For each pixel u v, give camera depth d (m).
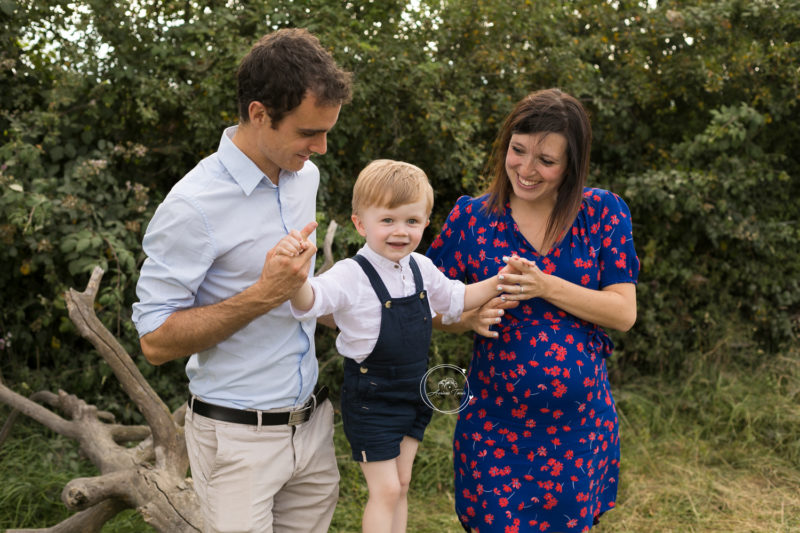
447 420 4.43
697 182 4.92
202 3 4.15
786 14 5.10
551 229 2.17
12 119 3.92
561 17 5.09
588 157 2.12
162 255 1.76
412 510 3.76
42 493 3.45
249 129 1.78
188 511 2.66
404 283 2.06
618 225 2.22
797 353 5.44
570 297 2.14
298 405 1.99
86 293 3.05
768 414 4.68
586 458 2.25
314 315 1.88
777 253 5.45
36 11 3.96
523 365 2.19
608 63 5.33
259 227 1.84
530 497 2.24
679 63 5.12
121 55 4.07
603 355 2.34
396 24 4.48
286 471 1.99
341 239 4.28
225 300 1.73
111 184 4.22
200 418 1.94
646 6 5.28
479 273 2.27
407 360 2.06
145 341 1.79
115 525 3.30
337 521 3.54
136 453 3.06
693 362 5.29
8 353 4.27
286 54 1.65
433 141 4.53
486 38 4.76
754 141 5.50
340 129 4.33
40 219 3.71
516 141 2.07
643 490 4.00
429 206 2.05
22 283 4.24
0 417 4.04
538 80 5.04
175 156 4.36
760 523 3.71
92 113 4.05
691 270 5.32
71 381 4.18
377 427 2.07
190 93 4.14
